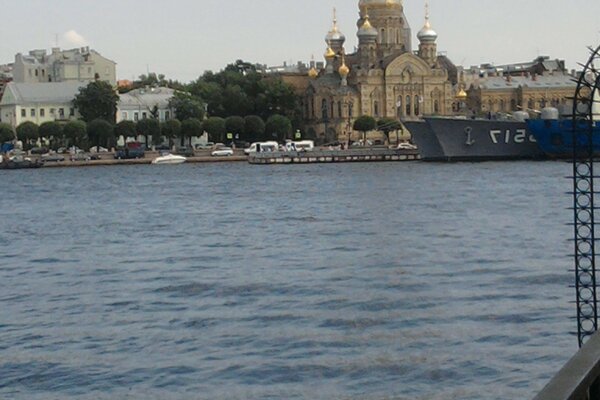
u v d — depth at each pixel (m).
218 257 126.25
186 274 112.38
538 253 120.19
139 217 187.75
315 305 92.31
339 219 169.50
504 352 74.50
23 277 115.50
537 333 79.12
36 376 72.38
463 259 117.06
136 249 138.00
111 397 67.56
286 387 68.50
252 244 138.88
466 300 92.31
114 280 110.38
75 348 79.31
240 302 94.88
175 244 142.38
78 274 116.12
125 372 72.44
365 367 71.94
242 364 73.31
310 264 117.25
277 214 182.75
